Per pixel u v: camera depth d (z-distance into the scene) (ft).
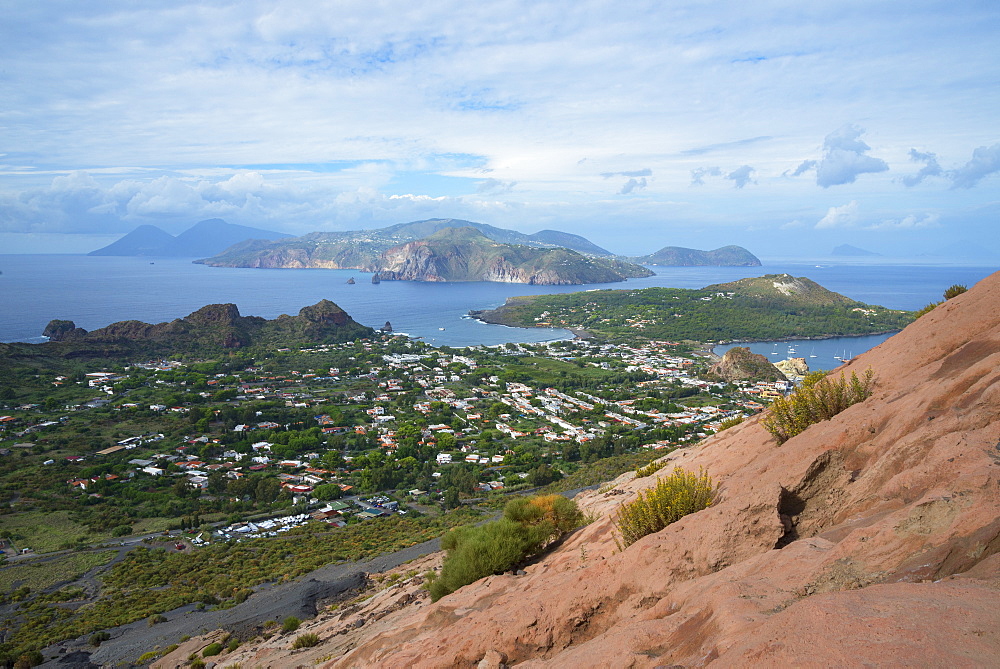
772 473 23.76
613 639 16.33
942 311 36.73
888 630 10.05
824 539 17.43
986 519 12.83
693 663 12.88
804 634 10.86
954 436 17.87
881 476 20.03
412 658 22.89
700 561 20.01
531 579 31.09
